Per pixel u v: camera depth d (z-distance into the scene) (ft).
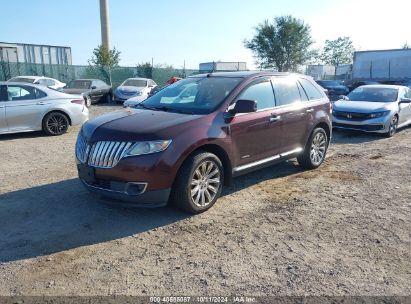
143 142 13.97
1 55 94.79
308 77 22.75
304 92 21.52
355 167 23.77
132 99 42.83
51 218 15.05
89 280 10.85
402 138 35.63
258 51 178.29
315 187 19.49
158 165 14.01
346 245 13.10
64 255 12.23
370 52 90.48
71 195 17.60
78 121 35.35
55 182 19.58
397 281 10.95
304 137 21.17
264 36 173.68
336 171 22.66
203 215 15.56
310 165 22.34
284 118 19.27
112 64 100.32
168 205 16.39
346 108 36.47
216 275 11.15
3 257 12.02
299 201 17.37
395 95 38.75
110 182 14.40
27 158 25.03
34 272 11.22
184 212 15.65
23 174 21.09
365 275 11.26
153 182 14.05
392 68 87.86
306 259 12.13
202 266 11.66
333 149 29.94
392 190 19.12
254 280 10.92
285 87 20.22
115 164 14.05
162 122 15.03
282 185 19.74
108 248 12.74
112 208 16.08
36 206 16.25
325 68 144.05
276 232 14.06
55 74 91.97
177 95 18.48
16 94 31.91
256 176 21.26
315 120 21.68
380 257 12.32
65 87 70.38
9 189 18.44
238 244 13.10
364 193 18.61
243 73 19.02
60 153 26.68
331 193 18.56
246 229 14.29
